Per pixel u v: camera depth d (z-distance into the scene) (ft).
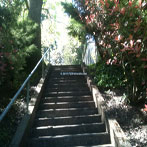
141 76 13.87
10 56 13.50
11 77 15.70
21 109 14.58
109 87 19.94
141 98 15.47
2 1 19.67
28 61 23.45
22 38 17.74
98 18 17.01
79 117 14.71
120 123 13.47
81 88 20.24
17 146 10.09
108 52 16.93
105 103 15.75
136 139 11.55
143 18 12.78
